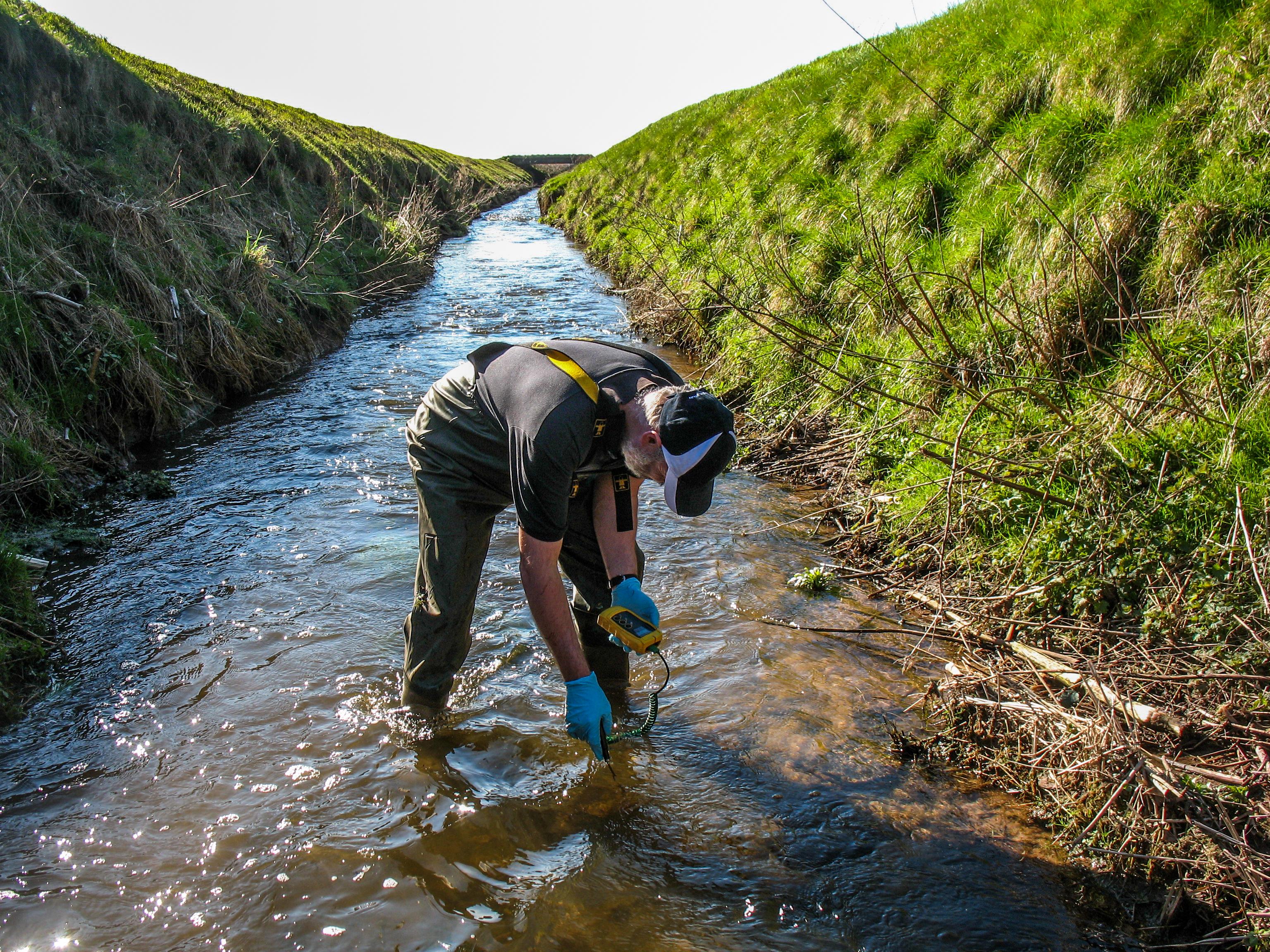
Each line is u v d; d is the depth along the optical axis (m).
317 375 8.18
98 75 9.97
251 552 4.32
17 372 5.24
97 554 4.28
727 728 2.95
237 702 3.08
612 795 2.63
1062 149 5.68
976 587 3.58
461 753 2.82
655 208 14.28
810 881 2.29
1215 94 4.98
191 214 9.19
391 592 3.90
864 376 5.59
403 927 2.13
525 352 2.45
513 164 83.12
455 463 2.64
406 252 15.46
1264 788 2.26
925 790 2.64
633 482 2.78
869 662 3.33
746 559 4.25
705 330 8.27
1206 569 2.96
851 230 7.17
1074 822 2.43
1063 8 7.42
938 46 9.11
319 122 28.45
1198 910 2.12
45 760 2.76
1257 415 3.36
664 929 2.14
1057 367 4.28
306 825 2.48
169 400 6.31
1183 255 4.34
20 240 6.01
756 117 13.28
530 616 3.70
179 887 2.24
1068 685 2.74
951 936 2.11
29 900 2.19
